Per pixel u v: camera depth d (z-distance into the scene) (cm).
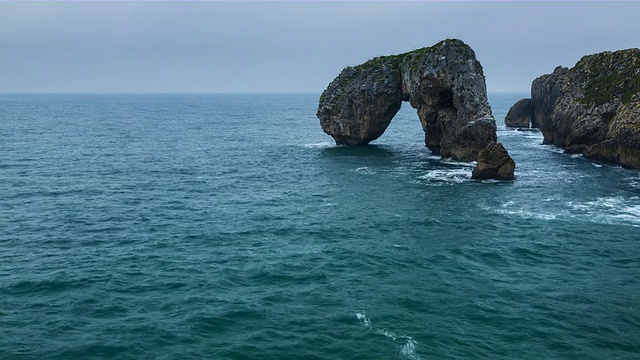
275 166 7212
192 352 2209
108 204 4819
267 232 3991
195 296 2780
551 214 4466
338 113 8888
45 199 4959
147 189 5538
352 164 7338
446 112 7494
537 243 3700
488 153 5956
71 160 7488
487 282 2997
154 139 10756
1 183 5650
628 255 3441
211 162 7569
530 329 2420
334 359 2159
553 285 2952
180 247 3606
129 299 2736
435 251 3538
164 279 3014
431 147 8206
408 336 2352
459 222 4250
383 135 12038
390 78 8506
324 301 2728
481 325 2461
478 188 5559
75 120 16262
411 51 8600
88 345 2258
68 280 2966
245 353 2202
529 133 11719
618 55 8262
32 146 8956
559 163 7206
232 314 2569
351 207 4791
